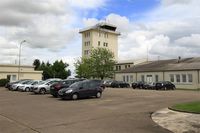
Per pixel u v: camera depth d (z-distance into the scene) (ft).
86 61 233.35
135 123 36.35
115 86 164.55
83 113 46.26
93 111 48.65
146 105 57.26
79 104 60.90
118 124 35.76
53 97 82.12
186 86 154.71
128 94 91.20
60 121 38.55
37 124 36.52
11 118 41.88
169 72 166.20
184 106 51.70
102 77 229.66
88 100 70.54
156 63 199.52
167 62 189.78
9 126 35.42
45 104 61.46
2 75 189.88
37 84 103.71
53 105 59.26
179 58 188.34
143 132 30.86
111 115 43.50
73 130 32.30
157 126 34.27
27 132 31.68
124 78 204.33
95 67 227.20
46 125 35.70
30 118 41.65
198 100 68.28
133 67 211.00
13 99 75.15
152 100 68.49
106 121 38.09
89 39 287.89
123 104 59.67
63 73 340.18
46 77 332.39
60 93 73.72
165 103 61.16
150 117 41.34
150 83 144.36
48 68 335.26
